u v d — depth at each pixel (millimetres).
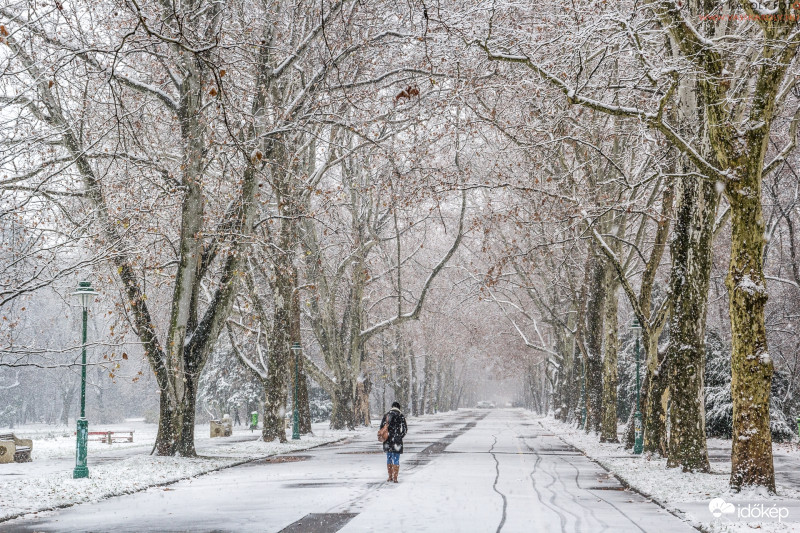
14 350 15562
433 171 27797
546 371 68938
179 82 23703
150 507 13922
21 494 15242
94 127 21703
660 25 19609
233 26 24625
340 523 11320
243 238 24641
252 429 52000
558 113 24359
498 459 24953
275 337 33906
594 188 27859
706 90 15070
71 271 16984
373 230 42969
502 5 21234
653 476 18250
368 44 25438
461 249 62844
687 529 11062
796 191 31000
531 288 45062
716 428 38906
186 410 24344
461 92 24766
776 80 14320
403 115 29594
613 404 32656
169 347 23875
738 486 14406
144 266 23266
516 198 35844
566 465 22953
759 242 14406
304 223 40844
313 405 75688
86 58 20531
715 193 19125
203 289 31922
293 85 30688
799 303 40469
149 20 20922
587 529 10828
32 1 18047
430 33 22797
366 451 29328
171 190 23562
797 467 22453
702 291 19406
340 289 50344
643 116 14906
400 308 44844
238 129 23703
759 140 14375
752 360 14312
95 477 18312
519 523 11281
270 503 14000
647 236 38719
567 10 20469
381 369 71688
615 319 32719
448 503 13609
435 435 42281
